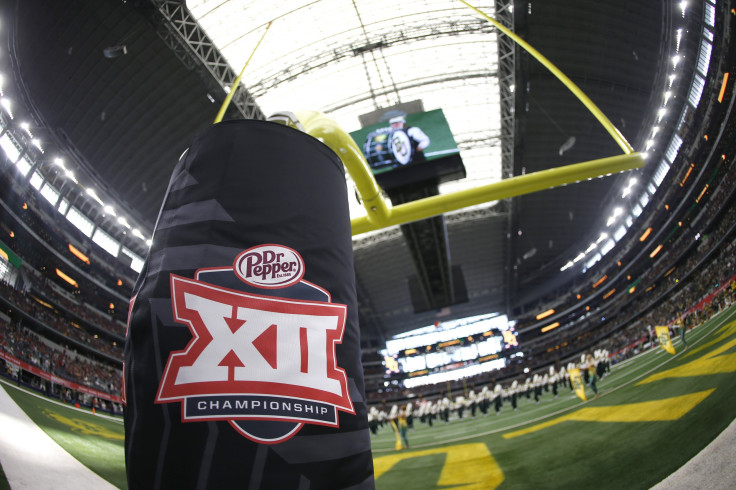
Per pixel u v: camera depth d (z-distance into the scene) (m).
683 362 8.33
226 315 1.02
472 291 49.78
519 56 21.02
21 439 5.70
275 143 1.30
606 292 39.47
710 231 22.67
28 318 18.38
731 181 19.95
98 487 4.54
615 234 36.22
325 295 1.15
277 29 19.72
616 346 33.31
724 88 18.89
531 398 21.61
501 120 24.88
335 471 0.96
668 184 26.80
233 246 1.11
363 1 19.39
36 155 20.92
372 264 41.81
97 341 24.33
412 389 48.41
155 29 17.48
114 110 21.52
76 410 13.56
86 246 25.00
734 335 8.27
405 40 20.95
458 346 49.03
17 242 20.19
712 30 18.64
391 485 5.05
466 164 29.55
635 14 20.98
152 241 1.19
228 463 0.88
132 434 0.93
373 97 24.42
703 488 2.31
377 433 19.58
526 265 44.44
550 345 45.19
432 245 27.47
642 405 5.78
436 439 10.67
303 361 1.03
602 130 27.30
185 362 0.96
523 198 32.34
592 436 5.05
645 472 3.03
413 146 13.31
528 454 5.21
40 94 20.27
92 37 18.52
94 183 23.97
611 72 23.58
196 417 0.91
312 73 22.27
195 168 1.24
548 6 20.12
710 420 3.58
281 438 0.93
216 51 19.44
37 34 18.02
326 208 1.30
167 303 1.02
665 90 23.45
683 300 25.06
